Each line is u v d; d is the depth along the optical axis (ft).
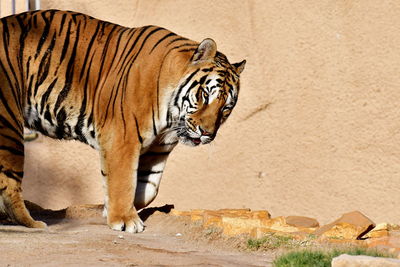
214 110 60.44
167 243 55.72
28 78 62.59
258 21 77.46
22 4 88.48
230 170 77.71
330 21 74.59
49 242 51.49
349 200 73.00
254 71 77.30
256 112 77.10
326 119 74.28
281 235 57.00
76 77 62.80
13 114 60.75
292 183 75.36
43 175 86.07
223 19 79.10
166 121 61.52
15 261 44.86
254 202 76.59
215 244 56.65
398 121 71.36
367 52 72.95
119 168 60.64
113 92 61.57
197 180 79.05
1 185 59.93
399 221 70.85
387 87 71.97
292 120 75.61
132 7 83.25
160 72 61.00
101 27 64.44
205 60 60.95
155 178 65.31
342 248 52.16
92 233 58.13
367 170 72.49
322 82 74.64
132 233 59.88
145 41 62.44
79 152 84.17
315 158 74.59
